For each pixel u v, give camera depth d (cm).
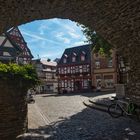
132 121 1206
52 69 6806
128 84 1379
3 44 3250
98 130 1043
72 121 1314
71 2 981
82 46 5606
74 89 5459
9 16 1005
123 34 1167
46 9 1026
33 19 1107
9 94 852
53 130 1081
